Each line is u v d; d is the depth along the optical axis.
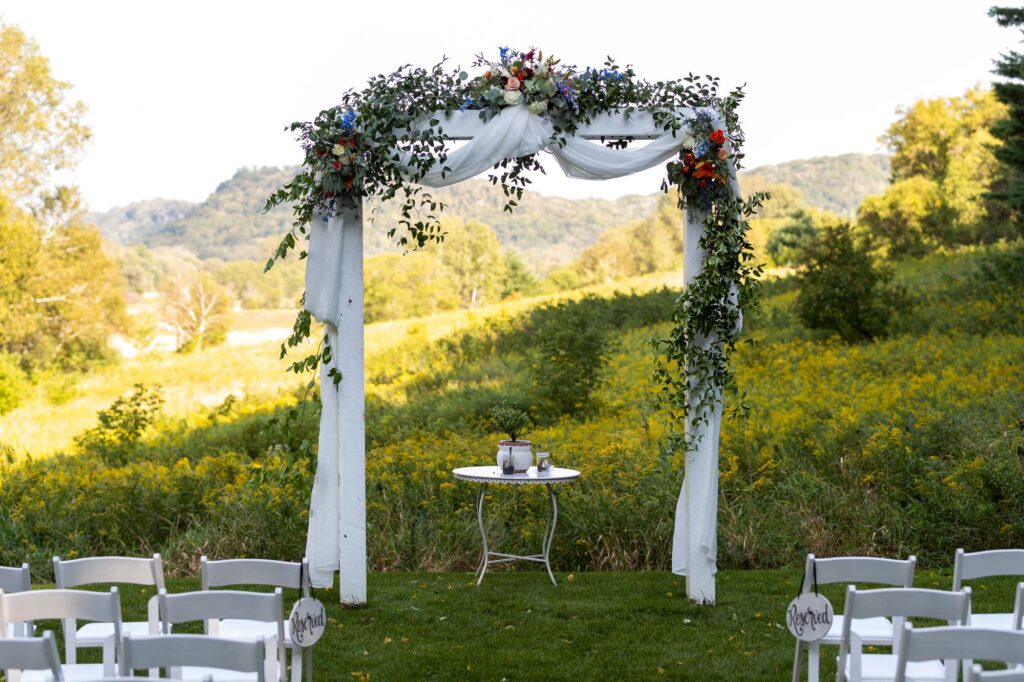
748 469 9.93
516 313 26.91
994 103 44.06
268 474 7.35
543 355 15.44
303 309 6.80
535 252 106.31
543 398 14.91
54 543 9.29
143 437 16.16
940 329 17.14
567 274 70.56
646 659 5.75
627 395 14.91
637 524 8.57
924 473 9.16
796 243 45.44
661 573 8.05
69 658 4.55
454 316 32.25
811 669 4.10
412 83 6.67
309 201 6.68
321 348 6.91
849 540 8.59
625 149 7.02
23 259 36.69
